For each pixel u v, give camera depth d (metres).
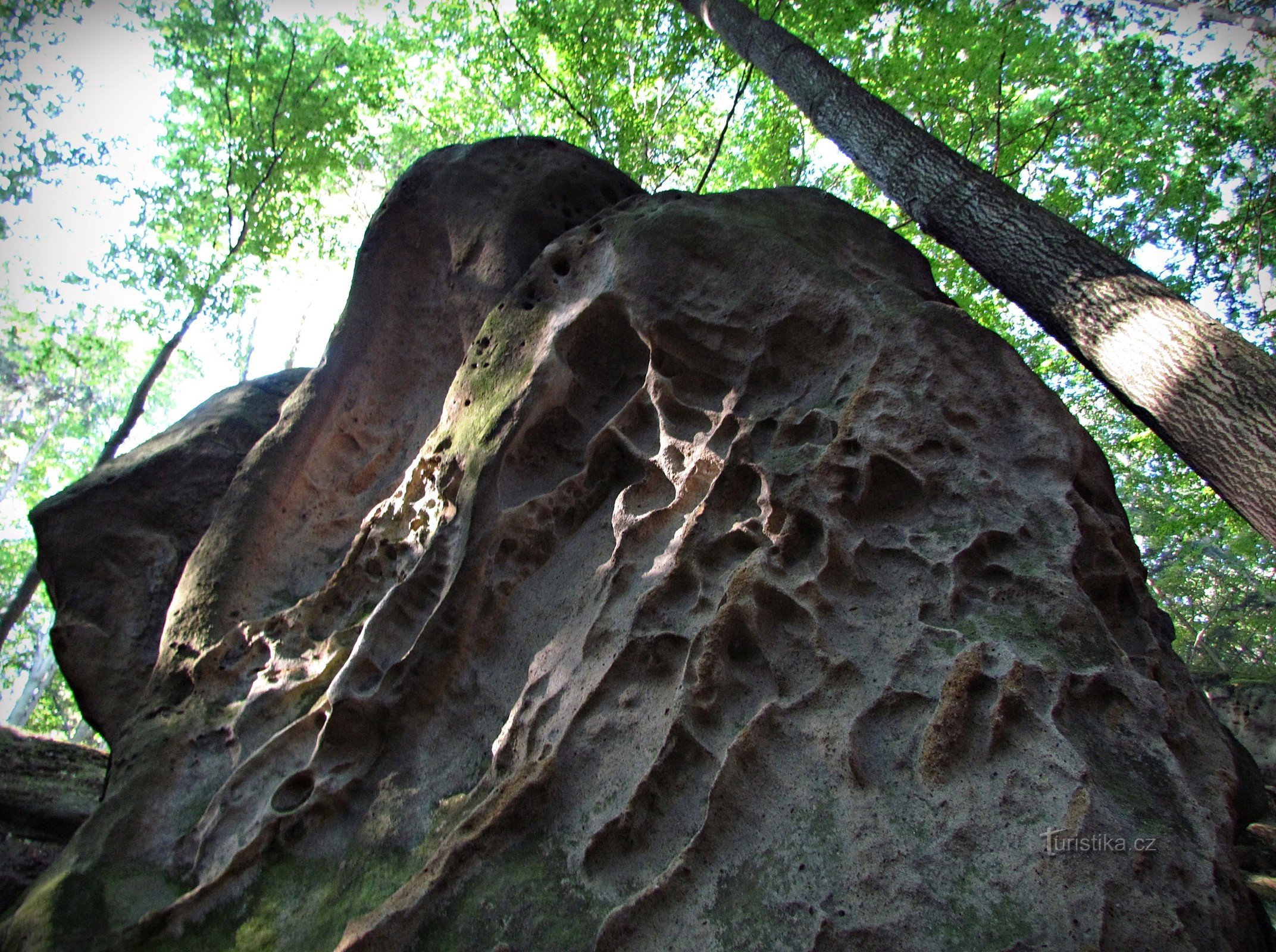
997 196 3.90
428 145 10.25
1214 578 16.23
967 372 2.48
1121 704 1.86
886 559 2.28
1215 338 2.90
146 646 4.17
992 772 1.79
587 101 8.66
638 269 3.08
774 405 2.71
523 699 2.52
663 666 2.32
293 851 2.49
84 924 2.45
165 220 9.16
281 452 3.98
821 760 1.96
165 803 2.86
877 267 3.27
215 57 8.99
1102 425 9.70
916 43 7.55
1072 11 7.39
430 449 3.35
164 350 8.48
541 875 2.06
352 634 3.11
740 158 9.69
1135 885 1.55
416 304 4.30
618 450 3.01
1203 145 7.60
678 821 2.02
